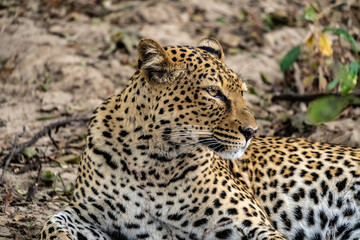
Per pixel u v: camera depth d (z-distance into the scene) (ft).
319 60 47.73
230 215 28.91
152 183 28.50
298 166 32.30
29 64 53.26
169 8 63.31
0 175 36.78
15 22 60.85
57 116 47.11
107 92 50.52
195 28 60.54
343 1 50.08
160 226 29.17
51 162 39.58
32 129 44.93
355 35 54.85
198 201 28.94
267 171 32.42
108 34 58.75
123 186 28.53
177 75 27.63
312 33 47.52
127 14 62.23
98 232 29.04
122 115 28.68
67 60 53.42
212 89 27.78
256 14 64.39
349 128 42.34
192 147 28.27
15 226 31.12
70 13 63.57
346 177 31.71
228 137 28.04
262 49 58.13
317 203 31.68
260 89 51.93
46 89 50.60
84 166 29.19
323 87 47.50
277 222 31.81
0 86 51.29
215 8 64.54
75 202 29.43
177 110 27.63
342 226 31.48
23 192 35.22
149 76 27.45
